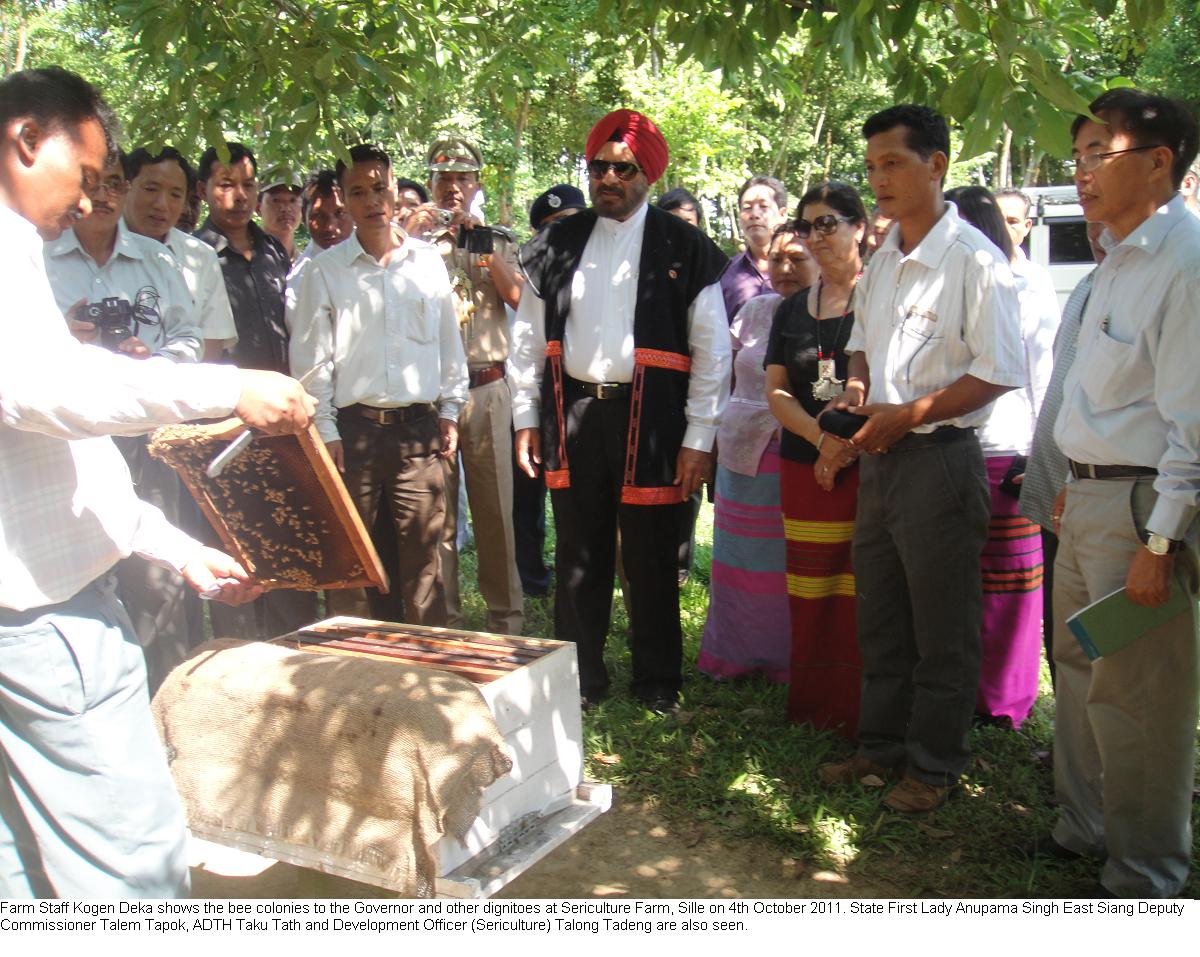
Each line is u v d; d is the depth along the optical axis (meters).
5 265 1.88
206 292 4.12
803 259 4.26
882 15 3.13
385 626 2.86
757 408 4.45
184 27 3.70
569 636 4.40
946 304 3.26
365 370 4.27
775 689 4.54
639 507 4.21
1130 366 2.69
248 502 2.45
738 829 3.49
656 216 4.24
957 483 3.32
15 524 1.95
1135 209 2.72
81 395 1.83
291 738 2.30
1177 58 15.60
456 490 4.96
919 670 3.50
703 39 3.74
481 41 4.83
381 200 4.25
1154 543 2.59
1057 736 3.24
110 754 2.04
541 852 2.38
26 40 12.12
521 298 4.52
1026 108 2.80
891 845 3.33
